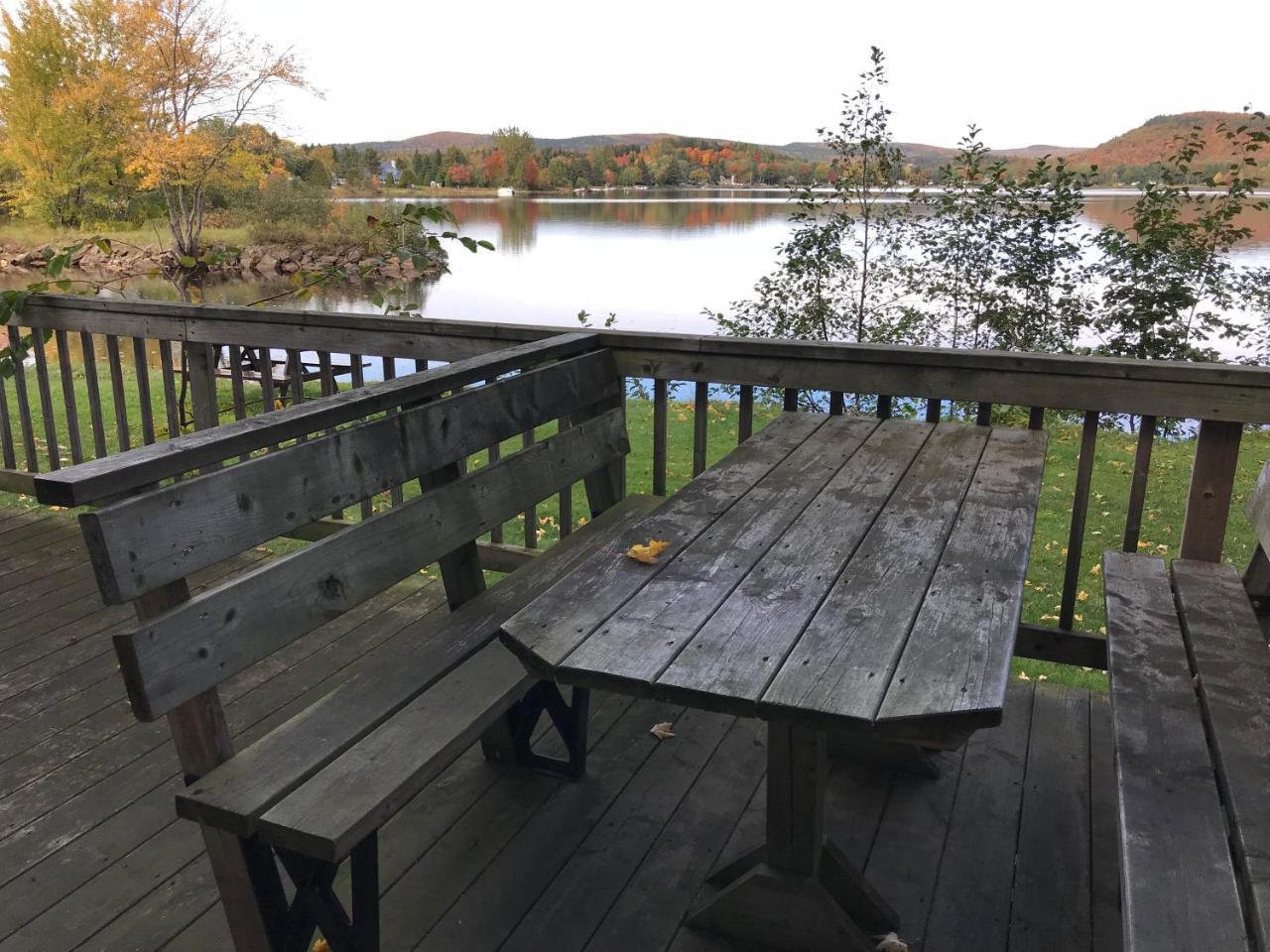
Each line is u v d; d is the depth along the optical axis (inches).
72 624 134.8
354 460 77.3
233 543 64.9
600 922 77.0
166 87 558.6
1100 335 385.7
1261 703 68.2
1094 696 114.8
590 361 123.1
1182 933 46.1
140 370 160.6
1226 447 105.0
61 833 89.5
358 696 75.0
